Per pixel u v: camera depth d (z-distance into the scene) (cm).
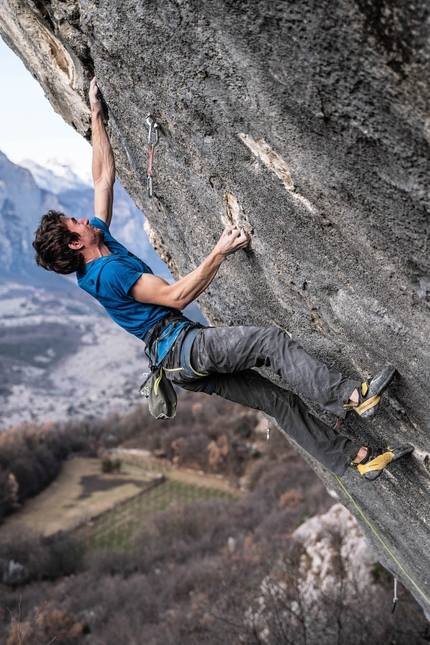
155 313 300
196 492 4166
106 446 5478
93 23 283
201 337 287
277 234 281
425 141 179
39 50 402
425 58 160
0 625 1816
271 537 2067
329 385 271
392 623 992
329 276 271
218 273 368
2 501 3869
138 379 15425
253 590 1284
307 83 197
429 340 241
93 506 4088
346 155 208
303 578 1277
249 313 377
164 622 1647
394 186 201
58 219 304
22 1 362
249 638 1023
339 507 1534
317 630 1011
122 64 293
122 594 2086
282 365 279
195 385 315
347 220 234
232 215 307
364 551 1241
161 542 2847
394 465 343
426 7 152
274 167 248
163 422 5562
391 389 283
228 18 206
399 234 216
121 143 372
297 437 320
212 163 288
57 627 1792
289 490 3195
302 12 178
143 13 246
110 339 19388
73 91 405
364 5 162
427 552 407
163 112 294
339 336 297
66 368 16575
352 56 176
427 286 224
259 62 210
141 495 4234
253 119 236
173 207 373
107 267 295
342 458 312
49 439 5206
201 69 242
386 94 176
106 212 365
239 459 4450
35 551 2897
